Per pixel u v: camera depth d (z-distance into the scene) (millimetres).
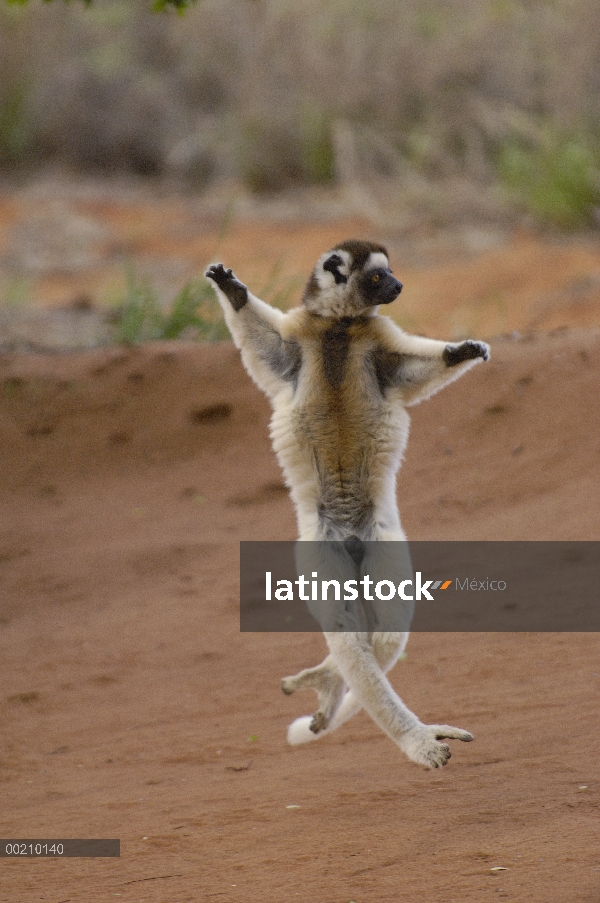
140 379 41656
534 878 14742
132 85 117375
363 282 18922
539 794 18062
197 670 27078
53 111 116812
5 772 22641
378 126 98062
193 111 117062
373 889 15188
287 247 81250
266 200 98250
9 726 24922
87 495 37906
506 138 88500
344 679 17984
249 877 16203
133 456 39500
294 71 102188
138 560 33594
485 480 34469
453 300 67812
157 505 36969
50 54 117000
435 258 76500
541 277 67688
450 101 94250
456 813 17828
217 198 101188
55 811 20234
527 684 23250
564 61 84000
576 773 18672
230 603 30500
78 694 26359
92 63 118000
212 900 15438
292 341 19359
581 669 23391
